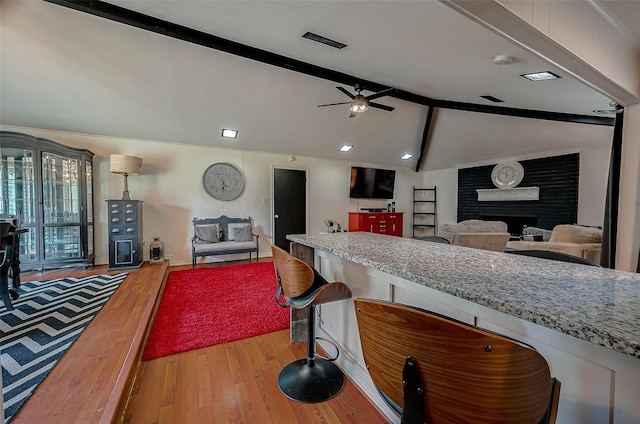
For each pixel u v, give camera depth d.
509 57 2.42
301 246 2.37
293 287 1.65
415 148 6.58
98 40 2.89
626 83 2.36
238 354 2.11
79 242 4.27
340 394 1.68
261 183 5.87
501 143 5.54
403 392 0.69
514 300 0.79
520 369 0.57
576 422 0.83
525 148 5.49
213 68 3.44
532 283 0.96
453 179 7.29
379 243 1.93
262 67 3.52
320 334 2.25
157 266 4.59
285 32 2.51
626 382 0.73
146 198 4.93
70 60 3.11
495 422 0.60
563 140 4.89
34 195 3.93
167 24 2.59
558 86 3.00
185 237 5.22
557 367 0.87
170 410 1.54
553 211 5.34
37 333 2.24
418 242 2.00
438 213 7.67
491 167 6.39
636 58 2.46
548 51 1.81
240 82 3.74
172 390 1.71
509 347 0.55
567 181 5.15
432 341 0.62
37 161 3.92
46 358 1.89
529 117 4.27
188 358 2.06
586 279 1.00
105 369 1.78
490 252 1.57
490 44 2.26
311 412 1.54
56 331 2.28
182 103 4.02
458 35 2.18
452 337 0.59
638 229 2.71
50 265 4.06
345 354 1.90
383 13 2.01
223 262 5.30
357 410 1.55
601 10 1.97
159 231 5.03
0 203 3.80
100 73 3.33
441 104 4.56
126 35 2.85
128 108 4.00
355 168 6.84
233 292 3.51
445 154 6.61
